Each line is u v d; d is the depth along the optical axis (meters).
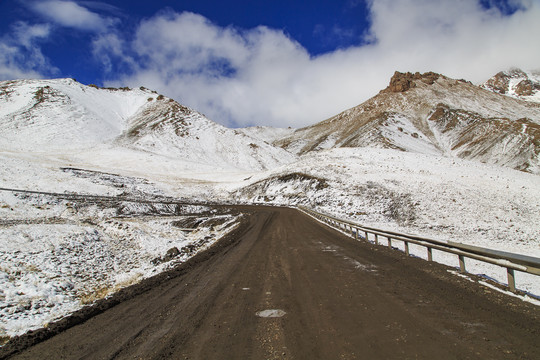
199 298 6.50
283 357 3.65
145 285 8.12
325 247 12.90
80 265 11.09
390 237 12.12
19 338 5.05
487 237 25.44
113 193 41.62
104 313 6.06
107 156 85.44
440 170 51.69
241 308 5.66
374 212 34.91
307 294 6.33
